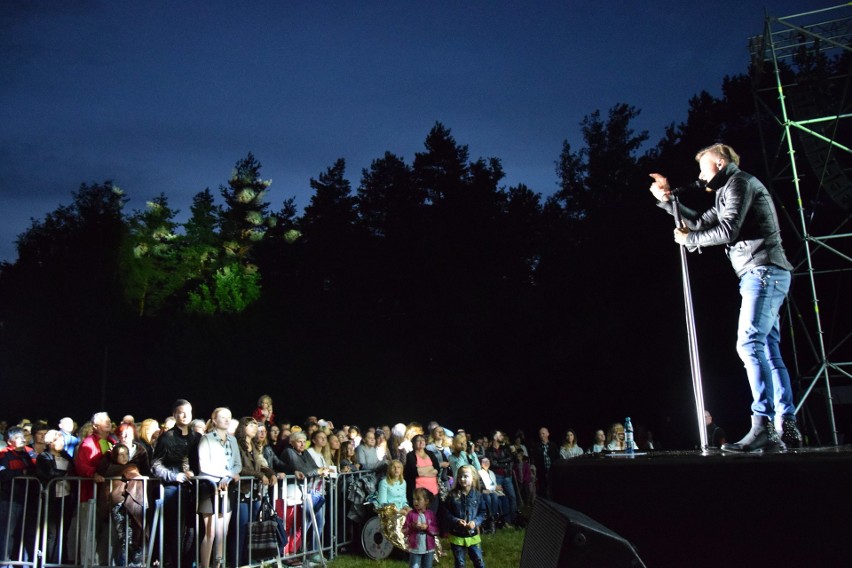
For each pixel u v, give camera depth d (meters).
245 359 39.66
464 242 39.62
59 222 57.75
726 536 2.64
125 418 10.26
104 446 8.95
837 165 15.69
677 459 2.75
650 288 30.45
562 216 40.09
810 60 15.50
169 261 65.56
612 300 31.91
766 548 2.59
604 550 2.15
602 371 31.47
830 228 24.08
